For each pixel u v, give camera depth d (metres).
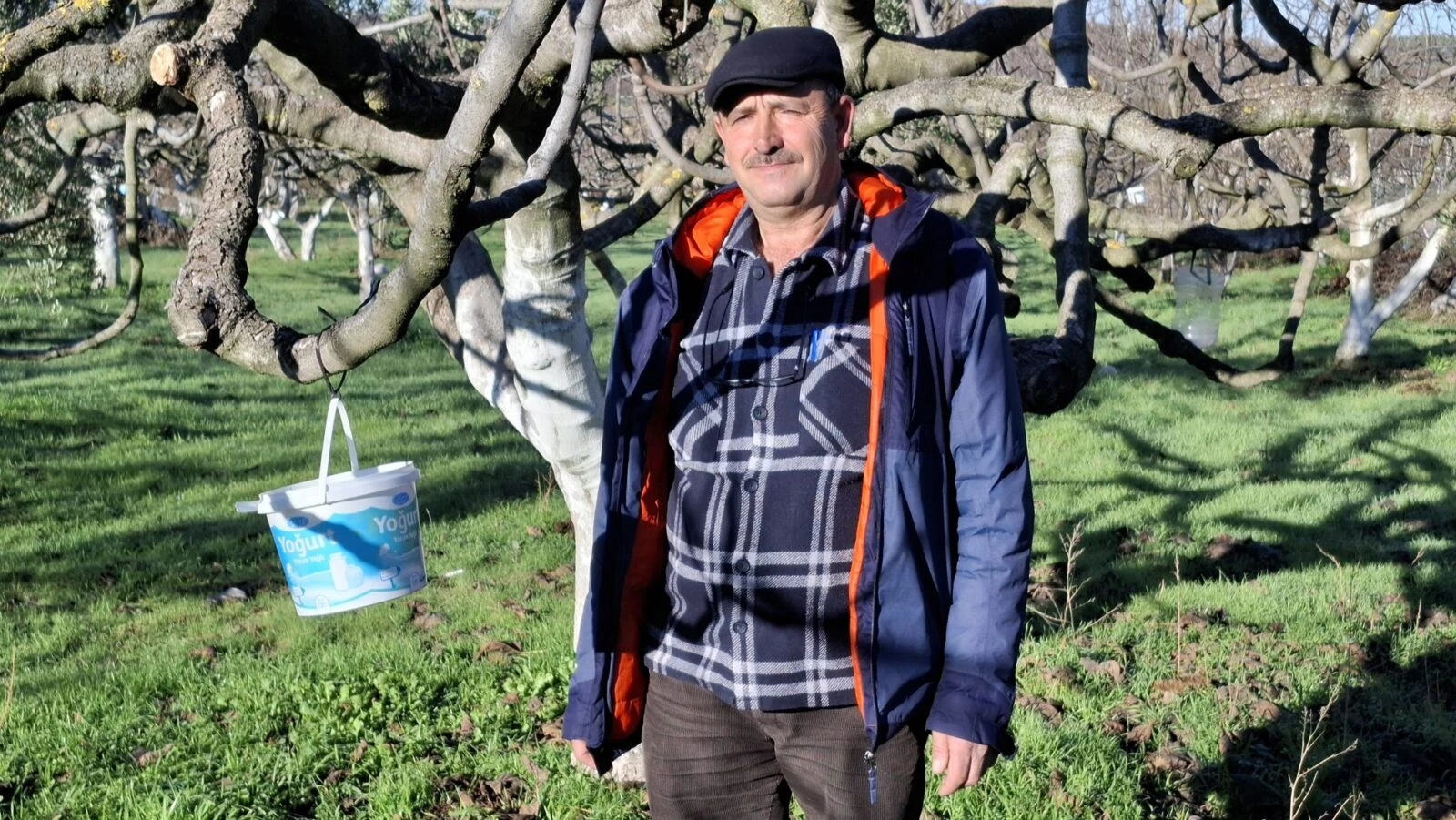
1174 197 13.63
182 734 5.53
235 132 1.88
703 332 2.13
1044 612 7.20
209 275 1.80
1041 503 9.73
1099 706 5.77
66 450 11.84
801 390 2.04
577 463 4.27
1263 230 4.71
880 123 3.13
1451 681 6.11
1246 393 14.49
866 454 2.01
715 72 2.02
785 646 2.05
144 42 2.38
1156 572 7.98
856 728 2.07
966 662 1.97
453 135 1.70
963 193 5.26
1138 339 18.39
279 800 4.92
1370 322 15.73
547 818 4.72
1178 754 5.27
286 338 1.84
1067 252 3.34
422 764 5.15
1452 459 11.01
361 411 14.00
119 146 8.72
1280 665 6.30
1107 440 11.96
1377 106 2.40
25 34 2.29
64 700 5.94
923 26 4.36
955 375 2.02
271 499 2.87
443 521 9.49
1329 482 10.27
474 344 4.43
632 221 4.71
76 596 7.80
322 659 6.46
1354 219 11.73
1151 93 11.90
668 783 2.20
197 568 8.41
